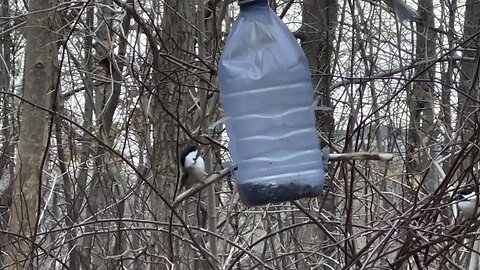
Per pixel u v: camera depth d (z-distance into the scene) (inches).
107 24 247.0
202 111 243.9
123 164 355.6
